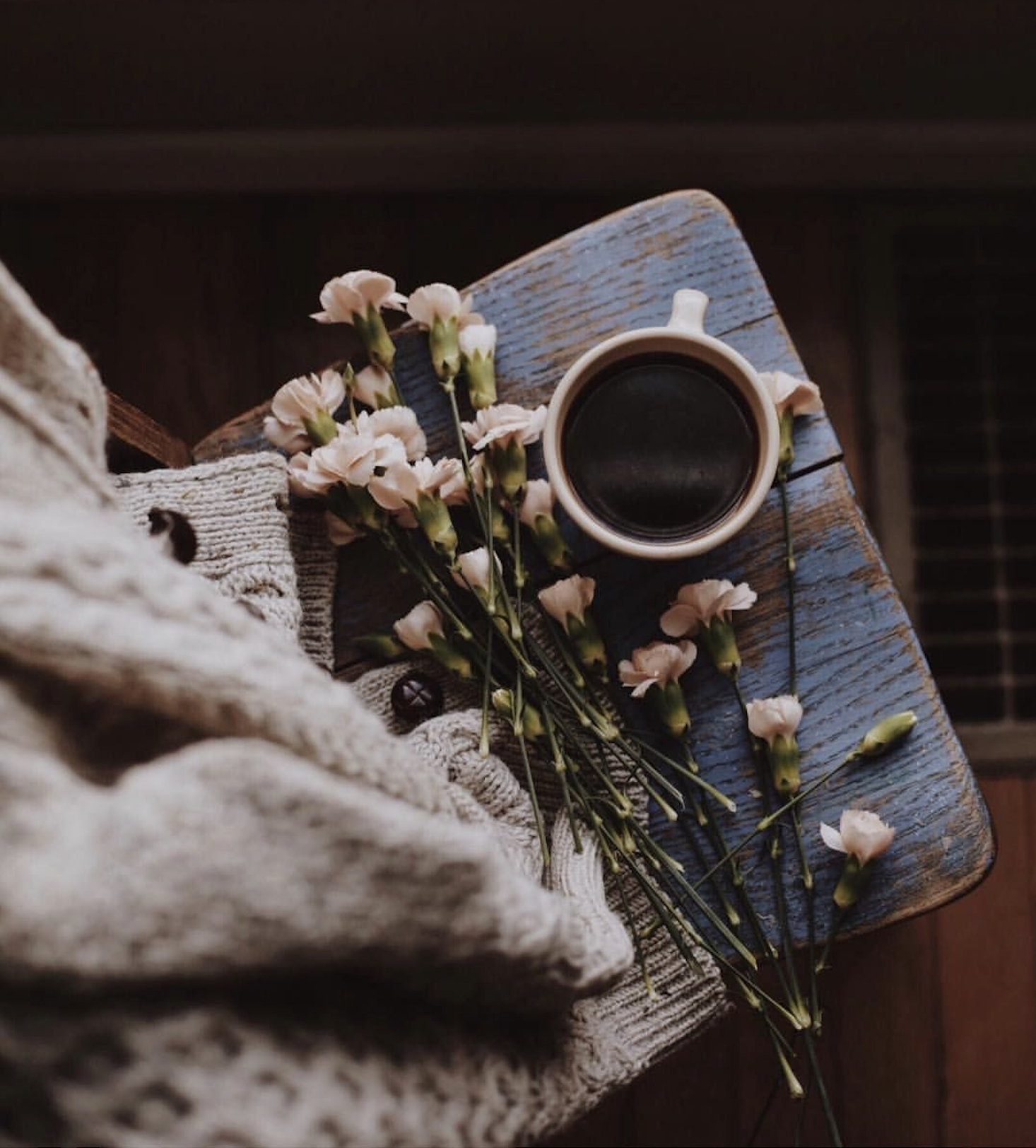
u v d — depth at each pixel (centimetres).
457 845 60
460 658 79
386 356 81
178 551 78
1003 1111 101
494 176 108
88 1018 57
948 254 108
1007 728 105
